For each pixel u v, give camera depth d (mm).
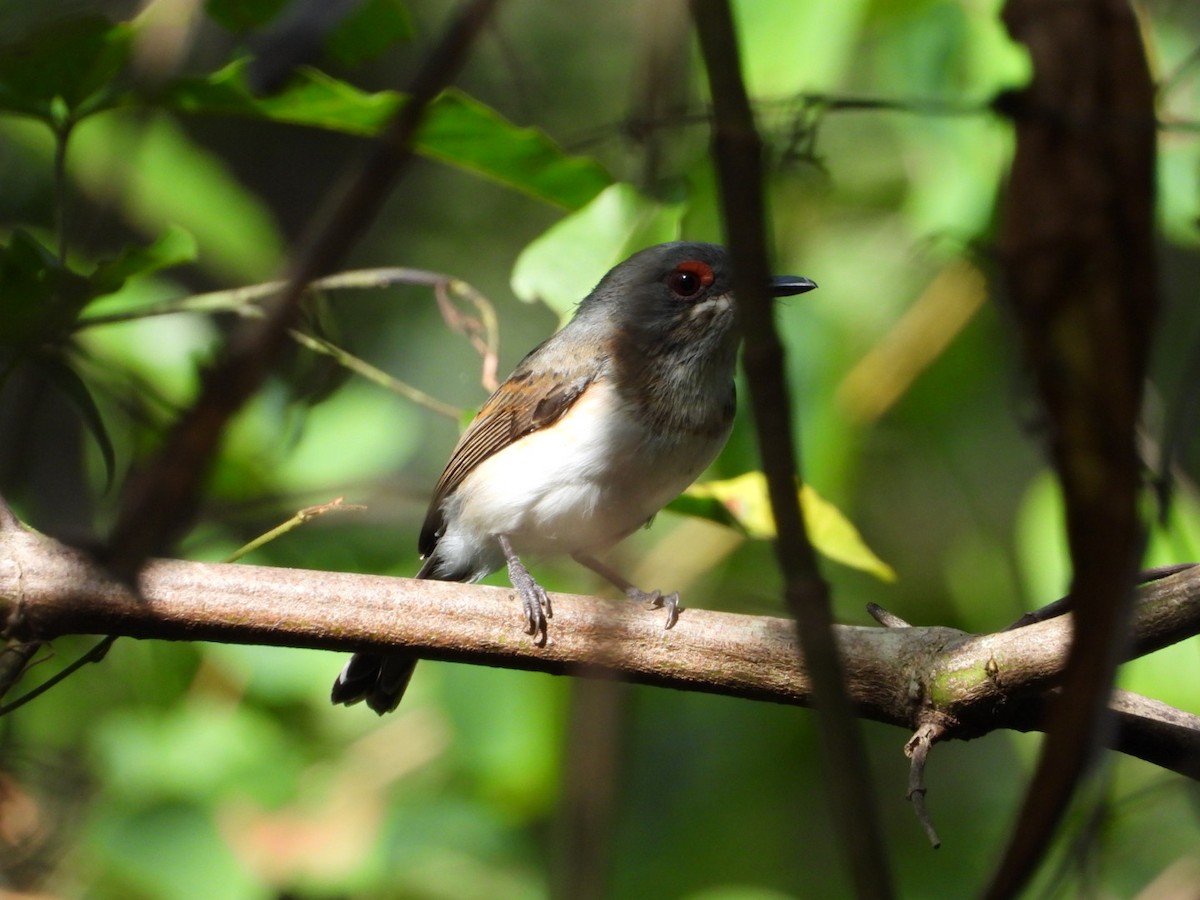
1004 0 4555
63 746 10508
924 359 11109
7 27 8500
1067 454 4109
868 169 11594
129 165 7836
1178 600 5535
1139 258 4234
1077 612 3922
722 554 11250
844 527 8266
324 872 9586
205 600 6293
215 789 9656
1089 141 4281
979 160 8742
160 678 10742
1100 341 4180
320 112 7277
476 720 9898
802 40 8273
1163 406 7234
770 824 12195
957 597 12375
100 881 9453
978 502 12812
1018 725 6082
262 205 13711
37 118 6855
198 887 9117
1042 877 7160
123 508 3588
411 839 9930
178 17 6844
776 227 11445
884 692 6156
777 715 12516
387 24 7168
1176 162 8586
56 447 10375
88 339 9438
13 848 9336
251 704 10461
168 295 9750
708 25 3508
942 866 12469
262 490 9898
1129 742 6043
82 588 6145
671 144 7828
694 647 6527
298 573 6473
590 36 14609
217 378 3279
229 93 7012
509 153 7824
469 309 14859
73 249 9797
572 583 10789
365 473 10219
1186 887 10984
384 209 15117
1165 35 9219
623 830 12023
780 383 3484
